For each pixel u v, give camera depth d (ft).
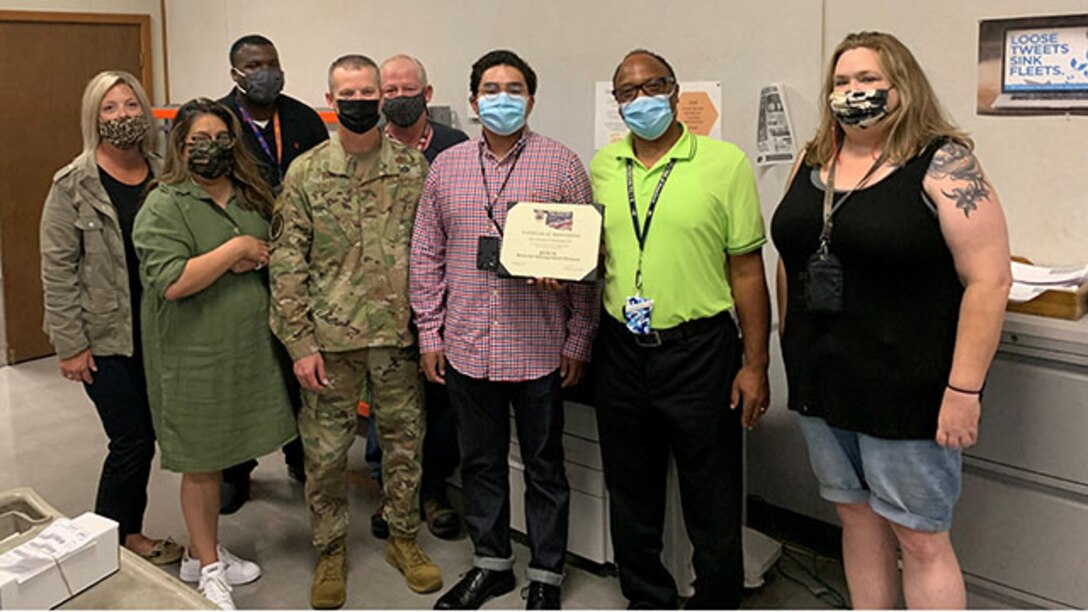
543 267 7.04
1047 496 6.27
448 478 10.71
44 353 16.60
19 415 13.69
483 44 11.27
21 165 15.79
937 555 5.95
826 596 8.21
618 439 7.40
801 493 9.12
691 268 6.72
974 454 6.56
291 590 8.57
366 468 11.51
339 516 8.46
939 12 7.42
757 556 8.39
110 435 8.41
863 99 5.47
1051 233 7.14
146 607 4.34
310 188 7.61
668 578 7.82
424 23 12.03
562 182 7.28
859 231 5.52
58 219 7.83
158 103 17.58
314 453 8.14
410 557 8.64
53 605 4.29
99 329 8.07
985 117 7.32
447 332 7.71
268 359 7.95
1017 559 6.47
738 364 7.10
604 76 9.93
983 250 5.24
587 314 7.53
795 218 5.94
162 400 7.68
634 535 7.62
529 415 7.71
